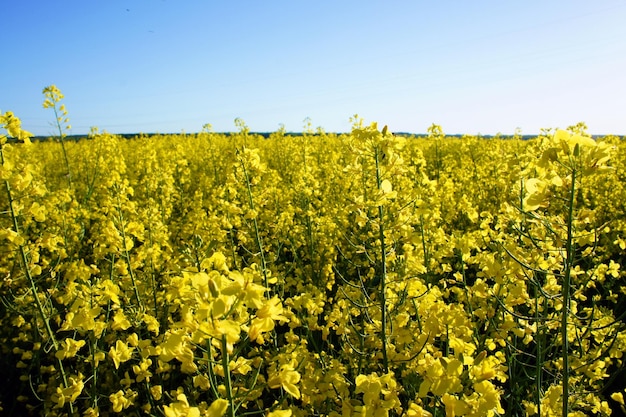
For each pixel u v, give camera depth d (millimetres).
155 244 5352
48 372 4363
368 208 3562
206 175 12844
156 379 4109
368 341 3486
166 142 20500
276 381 1938
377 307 3482
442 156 16906
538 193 2492
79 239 7266
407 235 3189
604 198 8945
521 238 3426
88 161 12516
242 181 5012
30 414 4535
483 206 9031
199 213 6688
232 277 1695
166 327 4297
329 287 5465
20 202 3867
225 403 1671
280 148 14711
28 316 5270
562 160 2346
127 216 5297
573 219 2514
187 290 2125
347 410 2270
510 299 3135
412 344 3299
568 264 2449
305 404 3135
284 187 9242
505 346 3377
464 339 2855
